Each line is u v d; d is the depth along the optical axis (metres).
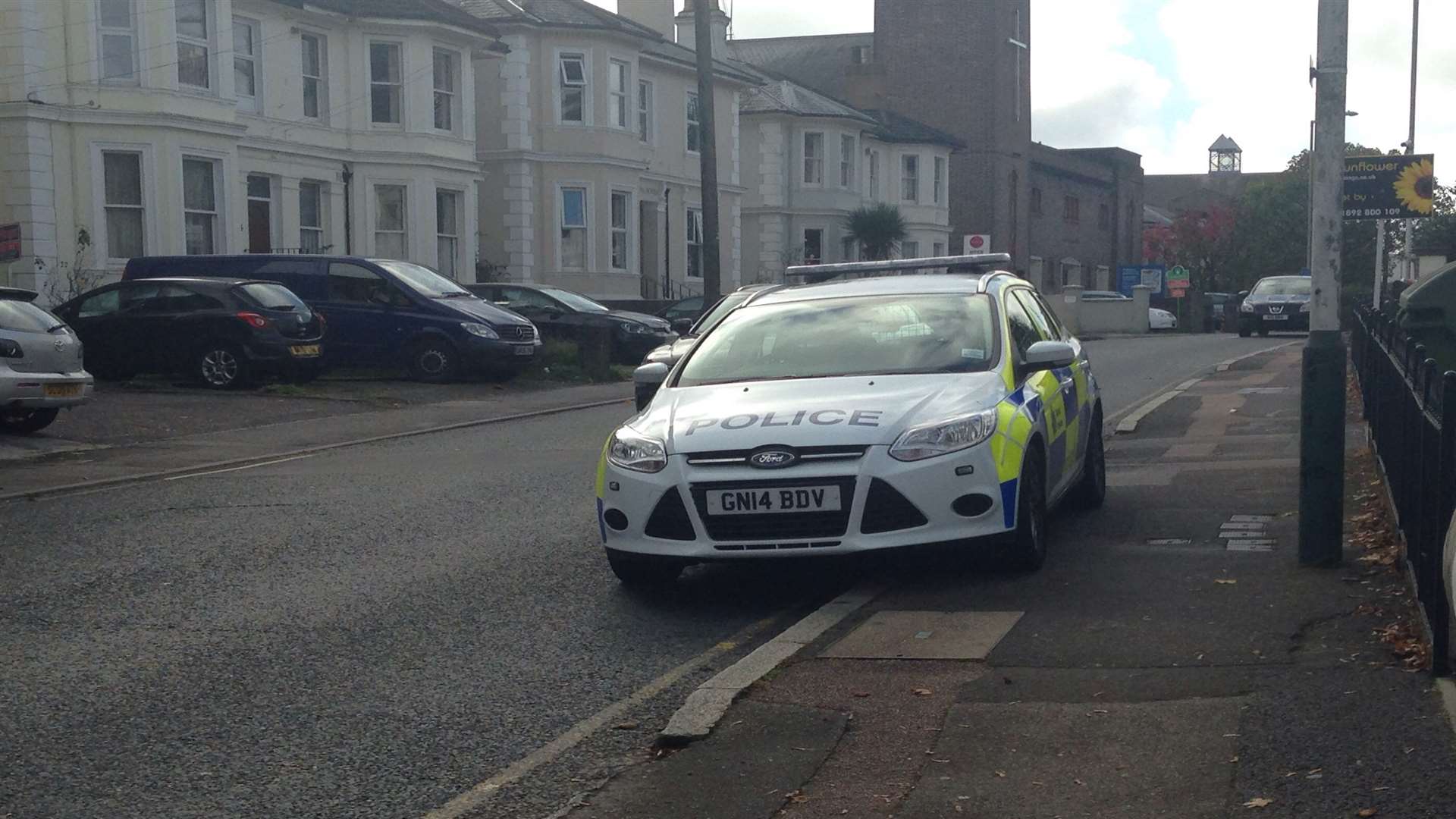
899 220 48.44
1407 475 6.88
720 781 4.71
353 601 7.73
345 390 21.28
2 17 23.77
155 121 24.77
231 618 7.38
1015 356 8.34
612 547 7.57
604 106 37.09
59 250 24.30
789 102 48.69
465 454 14.66
